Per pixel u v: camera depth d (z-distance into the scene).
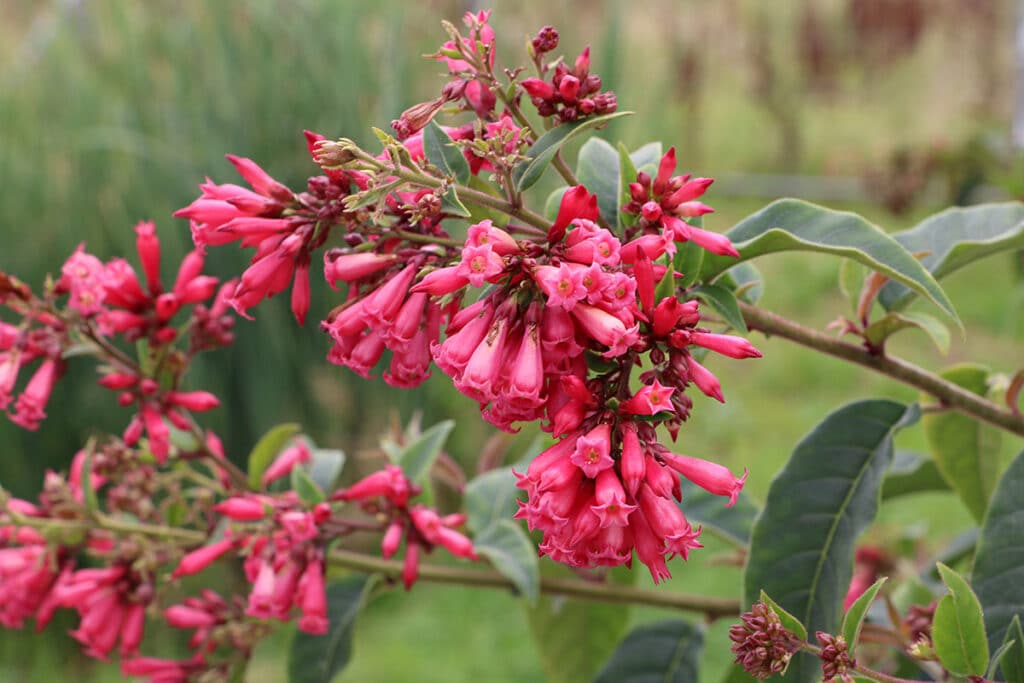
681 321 0.43
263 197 0.47
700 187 0.46
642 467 0.41
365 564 0.63
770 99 3.55
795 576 0.52
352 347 0.48
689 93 3.14
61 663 1.55
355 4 1.72
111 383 0.60
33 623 1.57
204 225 0.47
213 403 0.61
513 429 0.44
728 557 0.64
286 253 0.46
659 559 0.42
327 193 0.46
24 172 1.62
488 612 1.61
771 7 3.97
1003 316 2.11
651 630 0.63
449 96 0.46
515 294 0.43
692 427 2.02
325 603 0.59
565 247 0.43
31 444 1.54
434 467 0.66
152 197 1.58
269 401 1.55
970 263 0.55
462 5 1.78
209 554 0.60
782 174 3.37
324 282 1.58
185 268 0.60
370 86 1.72
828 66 3.79
